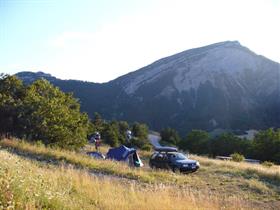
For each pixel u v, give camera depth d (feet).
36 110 117.39
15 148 90.27
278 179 86.58
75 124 122.31
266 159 264.93
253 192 72.90
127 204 34.68
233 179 83.66
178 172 89.66
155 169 92.53
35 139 116.57
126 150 105.29
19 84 129.18
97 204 33.73
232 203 52.37
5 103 117.19
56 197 26.45
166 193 43.78
